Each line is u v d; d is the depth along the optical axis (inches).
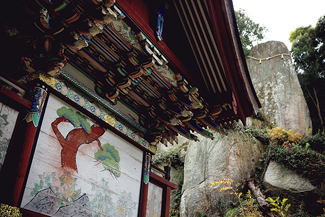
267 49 987.3
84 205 174.7
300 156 573.6
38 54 160.4
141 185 228.2
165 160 727.1
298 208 518.9
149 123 243.6
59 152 167.3
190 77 223.6
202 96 240.5
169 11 238.7
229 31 209.5
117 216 197.6
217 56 219.8
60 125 172.1
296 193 532.7
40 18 140.2
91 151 189.6
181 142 800.9
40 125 159.5
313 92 1000.9
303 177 547.8
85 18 144.8
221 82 235.8
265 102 858.1
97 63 191.2
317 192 524.7
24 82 165.2
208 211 563.2
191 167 653.3
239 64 227.8
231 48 217.3
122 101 224.8
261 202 520.4
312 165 552.4
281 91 863.7
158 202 265.3
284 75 895.7
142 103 233.6
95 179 187.0
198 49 223.3
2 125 143.6
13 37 158.2
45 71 163.6
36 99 158.1
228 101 240.5
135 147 232.1
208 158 631.2
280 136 672.4
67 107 179.6
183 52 247.3
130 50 181.9
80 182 175.9
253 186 568.7
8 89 146.9
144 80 213.5
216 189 575.8
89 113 192.1
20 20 153.7
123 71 191.6
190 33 220.8
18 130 149.9
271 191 556.1
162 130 241.3
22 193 142.6
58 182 162.2
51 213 154.0
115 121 213.5
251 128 692.1
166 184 276.7
